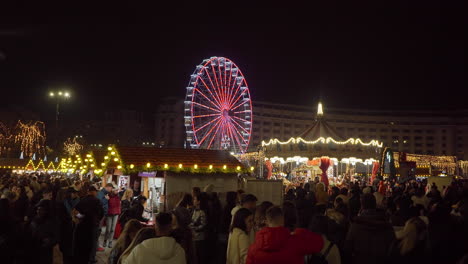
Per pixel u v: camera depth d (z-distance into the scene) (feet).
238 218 22.33
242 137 164.04
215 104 159.12
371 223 20.26
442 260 19.17
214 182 53.93
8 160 164.04
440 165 196.24
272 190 54.49
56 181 63.36
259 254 17.08
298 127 475.31
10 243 24.88
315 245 17.34
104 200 45.88
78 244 33.40
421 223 19.54
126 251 19.43
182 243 20.85
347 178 108.78
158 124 436.35
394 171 102.89
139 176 57.41
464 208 22.39
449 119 488.44
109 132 318.24
